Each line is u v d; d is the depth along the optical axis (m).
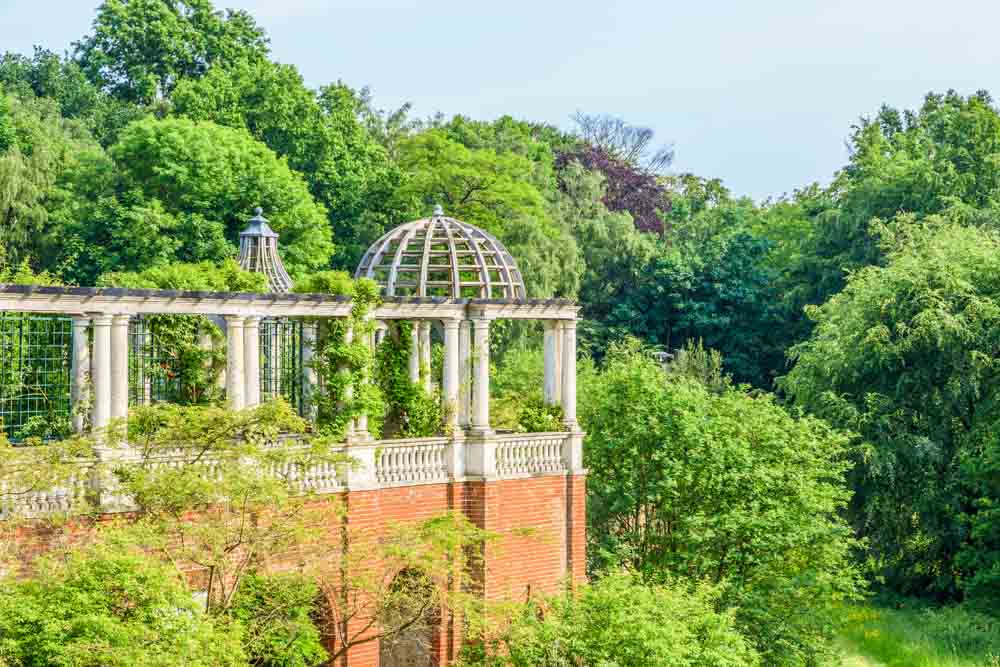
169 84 83.06
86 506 23.94
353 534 28.09
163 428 25.50
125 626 20.33
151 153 60.19
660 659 26.22
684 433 38.25
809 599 38.09
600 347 78.06
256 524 25.73
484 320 32.94
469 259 41.44
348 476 30.16
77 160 65.38
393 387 34.34
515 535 33.00
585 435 36.25
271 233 40.59
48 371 32.09
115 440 24.69
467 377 33.09
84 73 86.06
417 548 27.80
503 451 33.22
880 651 43.25
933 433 50.75
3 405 31.53
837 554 38.69
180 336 32.25
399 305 31.78
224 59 83.31
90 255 58.44
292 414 26.00
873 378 52.16
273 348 34.84
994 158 68.94
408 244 38.59
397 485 31.09
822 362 53.12
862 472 49.81
